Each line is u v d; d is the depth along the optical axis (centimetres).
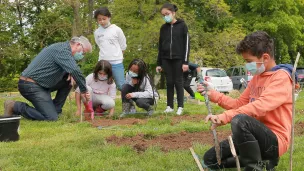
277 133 335
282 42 2862
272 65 341
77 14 2386
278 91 324
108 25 862
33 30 2817
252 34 338
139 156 439
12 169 395
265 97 324
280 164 398
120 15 2266
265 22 2725
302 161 414
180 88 826
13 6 2780
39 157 440
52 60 724
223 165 376
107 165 405
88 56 2350
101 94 810
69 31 2695
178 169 389
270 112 339
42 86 733
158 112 848
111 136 551
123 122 716
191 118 770
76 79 701
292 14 2962
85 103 750
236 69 2320
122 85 864
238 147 328
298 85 339
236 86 2281
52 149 471
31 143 515
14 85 2723
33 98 728
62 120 723
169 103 848
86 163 409
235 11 2947
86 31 2484
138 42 2217
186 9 2605
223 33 2408
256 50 329
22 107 732
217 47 2378
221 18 2723
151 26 2177
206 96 371
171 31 813
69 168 398
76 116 770
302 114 859
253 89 356
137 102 804
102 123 702
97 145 498
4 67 2767
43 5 2847
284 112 339
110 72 795
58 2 2598
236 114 327
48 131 608
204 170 373
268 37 335
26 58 2802
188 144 507
